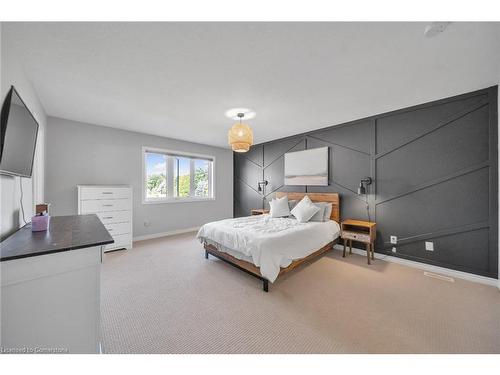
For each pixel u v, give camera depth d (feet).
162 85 7.37
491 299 6.61
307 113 10.28
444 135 8.65
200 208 17.67
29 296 3.18
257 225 10.02
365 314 5.88
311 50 5.47
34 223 4.63
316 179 13.16
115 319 5.65
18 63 5.57
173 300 6.64
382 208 10.46
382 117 10.39
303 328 5.30
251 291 7.22
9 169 4.41
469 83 7.36
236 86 7.47
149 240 13.99
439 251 8.77
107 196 11.28
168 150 15.51
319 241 9.72
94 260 3.68
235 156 20.08
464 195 8.22
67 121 11.26
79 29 4.67
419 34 4.89
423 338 4.91
